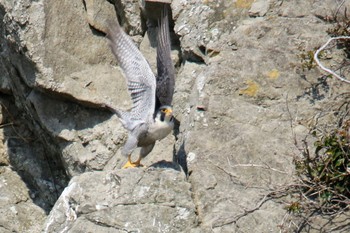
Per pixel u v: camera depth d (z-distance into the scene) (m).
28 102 17.64
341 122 15.52
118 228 14.35
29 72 17.27
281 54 16.16
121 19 17.78
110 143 17.05
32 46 16.95
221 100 15.80
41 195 18.34
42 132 17.97
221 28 16.73
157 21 17.41
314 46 16.17
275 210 14.73
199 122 15.65
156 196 14.57
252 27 16.44
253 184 15.02
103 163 17.02
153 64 17.22
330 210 14.57
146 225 14.39
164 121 14.69
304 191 14.80
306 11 16.56
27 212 18.12
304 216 14.59
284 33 16.36
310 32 16.34
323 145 14.83
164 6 17.09
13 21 17.00
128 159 15.41
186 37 16.81
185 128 15.91
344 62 15.99
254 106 15.79
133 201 14.50
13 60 17.64
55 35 17.14
